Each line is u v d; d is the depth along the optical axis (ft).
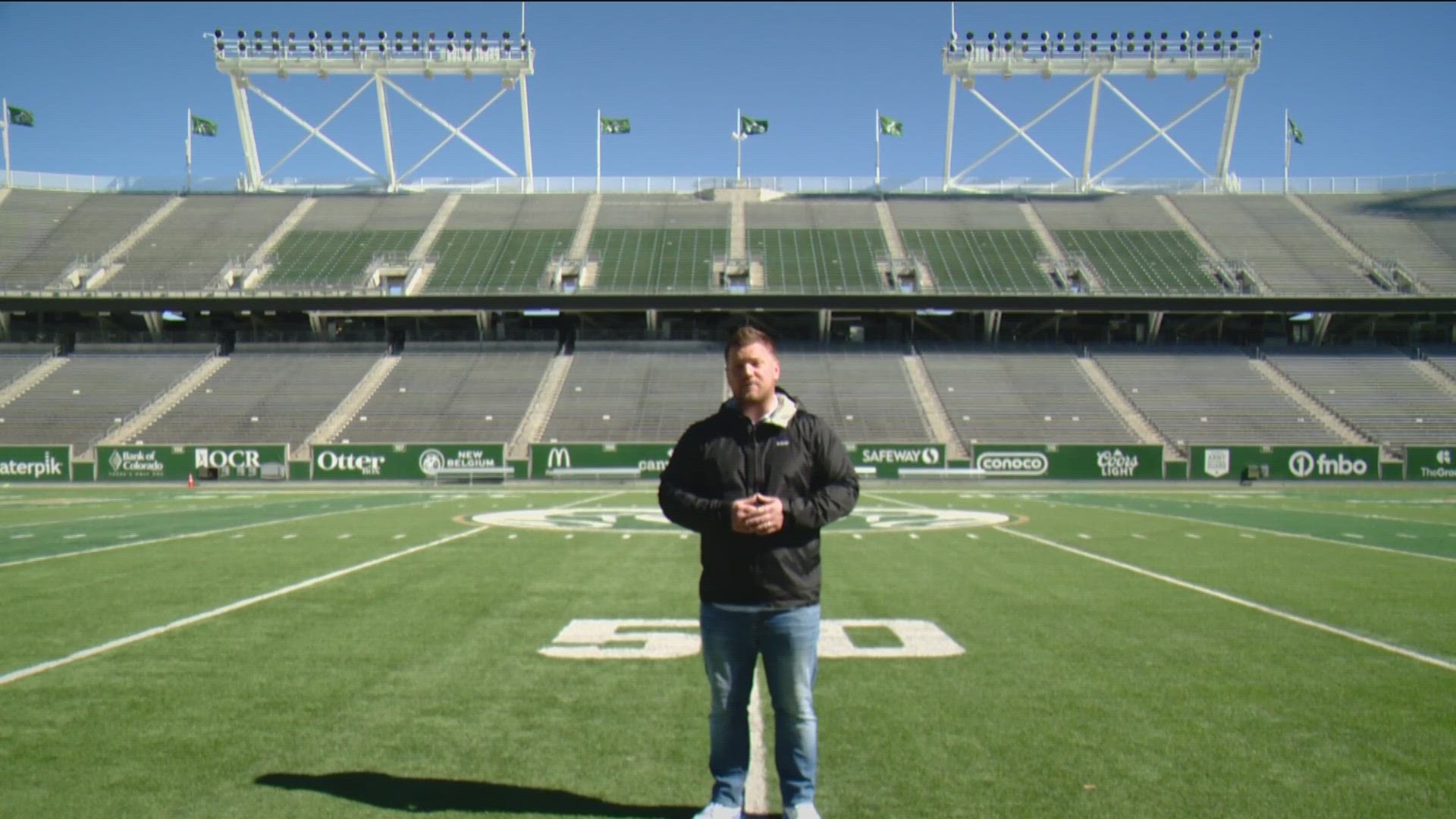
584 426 126.93
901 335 155.84
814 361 142.31
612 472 117.08
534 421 128.06
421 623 26.84
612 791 14.61
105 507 73.61
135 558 40.55
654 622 26.99
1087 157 176.35
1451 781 14.74
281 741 16.74
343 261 150.00
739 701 13.28
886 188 178.40
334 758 15.89
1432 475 117.29
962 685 20.24
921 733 17.06
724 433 13.39
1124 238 158.40
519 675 21.15
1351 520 60.64
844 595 31.53
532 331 152.35
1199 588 32.65
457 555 42.27
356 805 13.96
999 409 130.52
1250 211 166.71
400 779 15.01
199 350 145.48
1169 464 118.11
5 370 137.80
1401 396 132.67
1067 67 170.09
